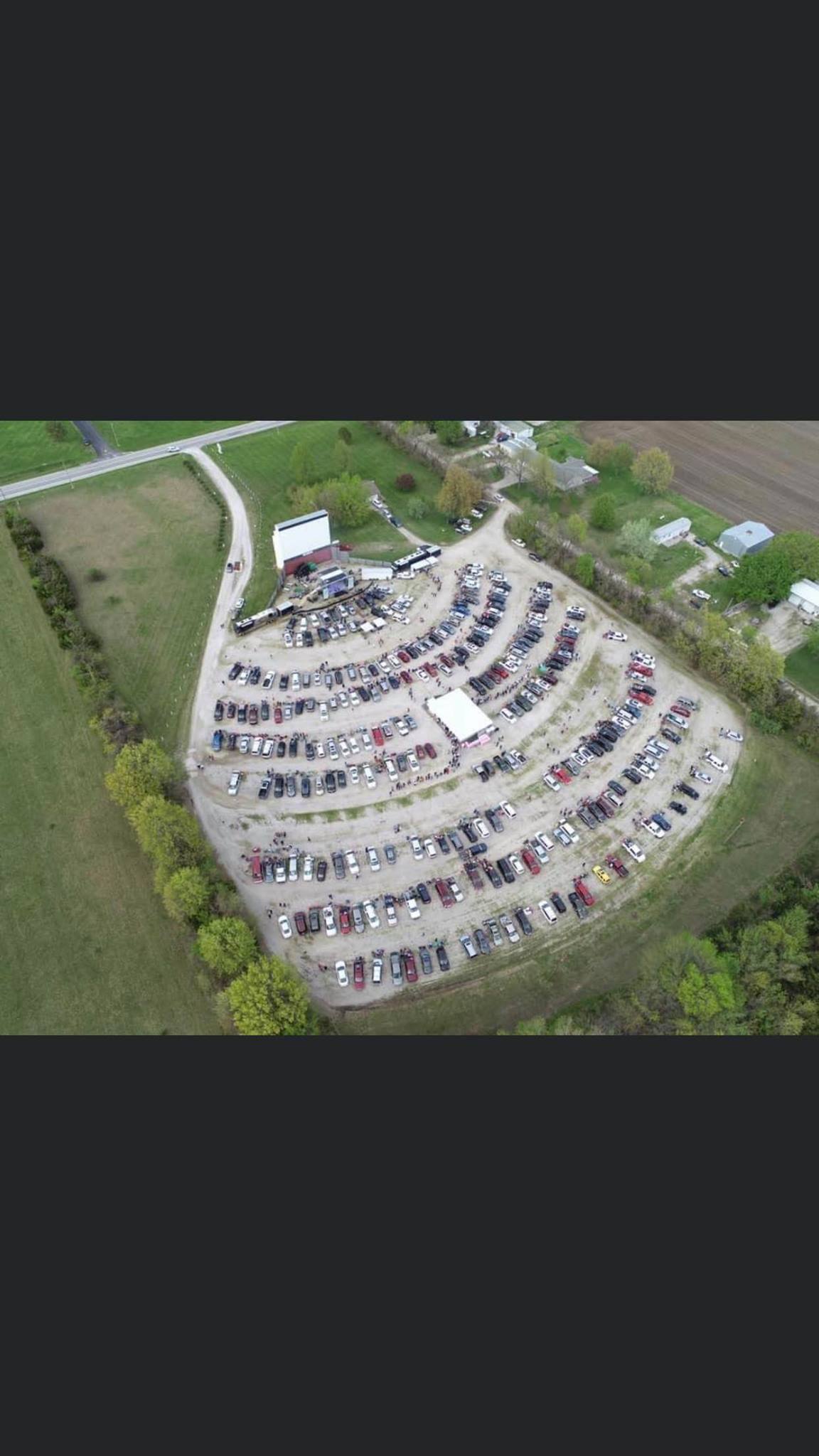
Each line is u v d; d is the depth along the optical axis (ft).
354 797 467.52
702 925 400.47
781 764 476.54
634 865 428.15
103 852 440.04
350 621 595.88
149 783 438.81
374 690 535.19
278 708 525.75
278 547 618.03
